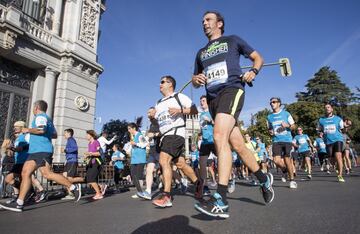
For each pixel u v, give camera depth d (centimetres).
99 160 758
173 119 503
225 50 330
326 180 942
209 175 1459
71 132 880
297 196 527
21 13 1367
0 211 512
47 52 1523
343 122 881
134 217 380
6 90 1388
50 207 572
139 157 782
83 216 421
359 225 257
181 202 550
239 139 328
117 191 1053
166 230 271
